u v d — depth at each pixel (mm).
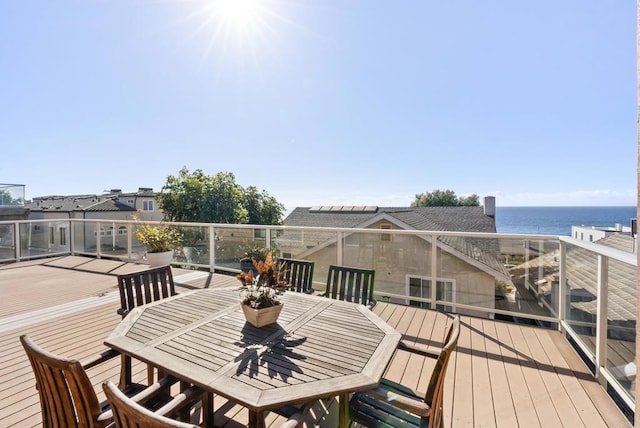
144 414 892
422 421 1441
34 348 1251
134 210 21625
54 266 6566
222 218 14609
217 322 1982
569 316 3143
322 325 1959
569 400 2191
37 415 2035
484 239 3760
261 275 1999
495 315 3740
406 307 4082
